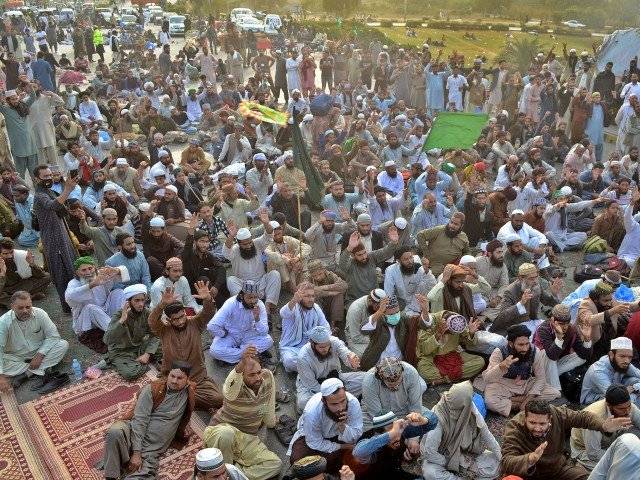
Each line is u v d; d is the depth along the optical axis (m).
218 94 18.00
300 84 20.33
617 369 5.91
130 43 30.45
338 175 12.44
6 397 6.23
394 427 4.80
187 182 10.90
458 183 11.31
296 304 6.63
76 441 5.62
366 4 66.69
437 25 47.81
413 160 13.66
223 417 5.46
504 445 4.80
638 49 18.16
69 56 29.38
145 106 15.99
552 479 4.79
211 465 4.12
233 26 25.61
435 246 8.59
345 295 7.80
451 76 17.62
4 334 6.46
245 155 13.15
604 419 4.88
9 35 22.17
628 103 13.80
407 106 19.06
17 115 11.33
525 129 15.07
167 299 5.90
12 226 9.46
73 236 8.48
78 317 7.22
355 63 21.16
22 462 5.38
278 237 8.18
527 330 5.88
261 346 6.82
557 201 10.24
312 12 58.03
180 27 36.31
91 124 15.22
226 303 6.75
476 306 7.43
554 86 16.27
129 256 7.65
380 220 9.80
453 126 10.40
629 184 10.51
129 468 5.05
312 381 5.93
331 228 8.68
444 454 4.98
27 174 12.33
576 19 51.28
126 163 11.12
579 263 9.58
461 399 4.82
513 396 6.07
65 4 53.06
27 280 8.08
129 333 6.68
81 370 6.76
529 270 7.08
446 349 6.53
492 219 9.95
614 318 6.50
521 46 22.62
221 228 9.16
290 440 5.65
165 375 5.96
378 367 5.35
